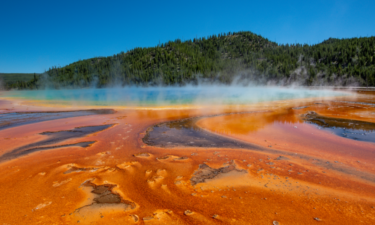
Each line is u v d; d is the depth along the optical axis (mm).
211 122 8023
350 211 2566
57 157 4477
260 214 2490
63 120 8469
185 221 2363
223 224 2301
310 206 2668
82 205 2682
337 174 3637
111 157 4488
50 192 3020
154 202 2770
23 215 2477
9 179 3445
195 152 4805
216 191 3061
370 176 3553
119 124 7703
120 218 2416
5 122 8180
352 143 5363
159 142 5574
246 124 7668
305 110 10820
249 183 3312
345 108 11469
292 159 4355
